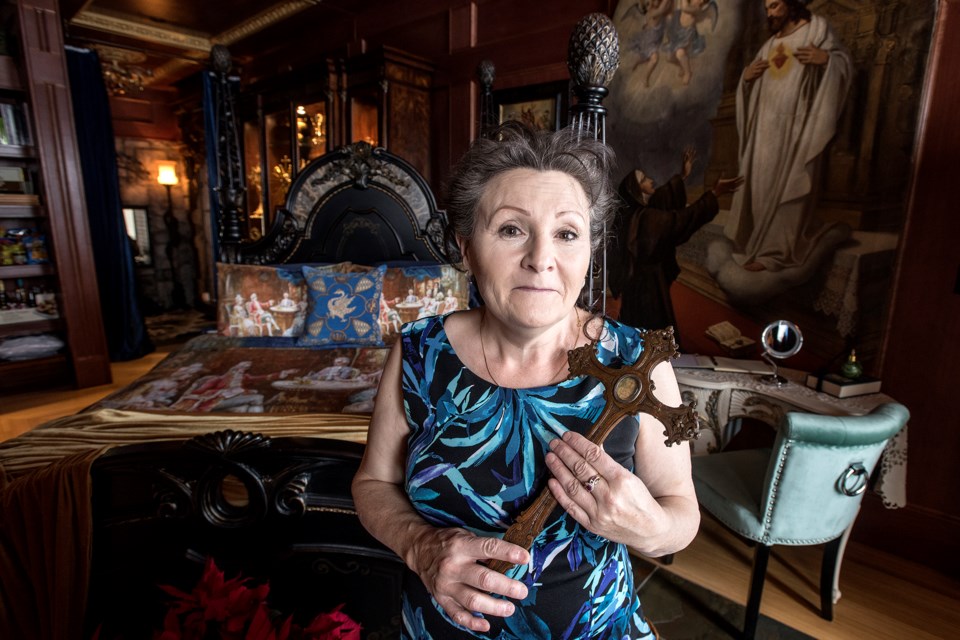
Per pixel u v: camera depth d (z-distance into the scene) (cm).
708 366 251
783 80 250
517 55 379
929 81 213
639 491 68
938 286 220
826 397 219
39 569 146
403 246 374
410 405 87
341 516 145
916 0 212
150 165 753
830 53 235
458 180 85
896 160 223
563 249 78
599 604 82
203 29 538
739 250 274
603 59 137
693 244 293
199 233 771
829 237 243
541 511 72
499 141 82
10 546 148
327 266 343
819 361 252
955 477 226
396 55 400
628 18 311
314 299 312
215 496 142
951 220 215
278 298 321
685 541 77
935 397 226
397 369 91
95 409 204
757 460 222
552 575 80
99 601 148
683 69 288
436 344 89
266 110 508
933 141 215
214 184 487
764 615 204
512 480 79
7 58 402
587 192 84
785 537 181
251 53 597
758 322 271
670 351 70
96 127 506
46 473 144
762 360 269
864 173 231
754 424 282
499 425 81
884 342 233
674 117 294
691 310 298
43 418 390
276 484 140
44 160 414
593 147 86
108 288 530
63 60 415
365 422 185
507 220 79
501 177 80
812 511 178
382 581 147
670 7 291
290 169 500
